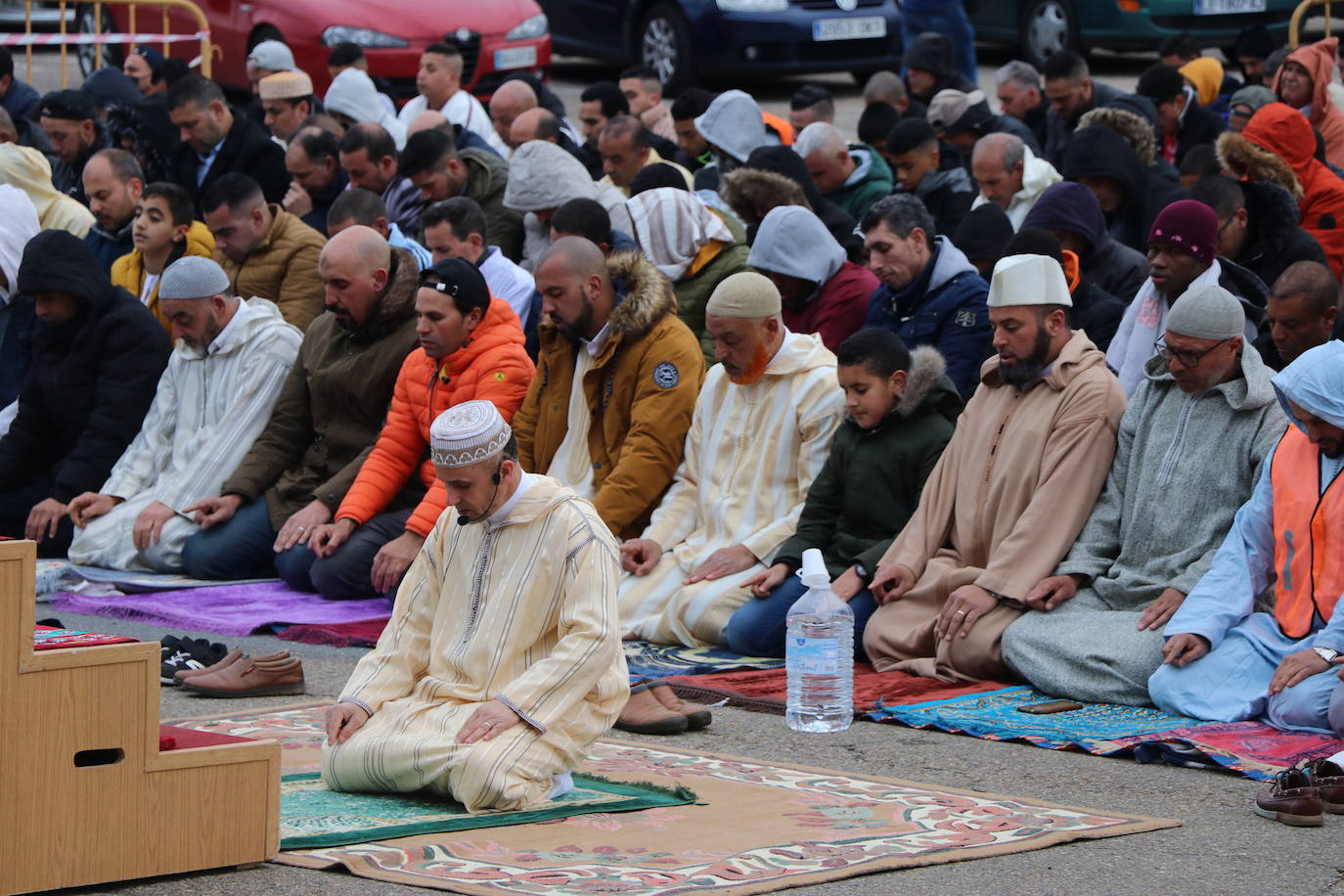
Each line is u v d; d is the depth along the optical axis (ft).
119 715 27.27
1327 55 72.13
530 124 74.33
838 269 53.57
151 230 61.00
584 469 49.42
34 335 58.54
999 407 44.21
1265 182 52.95
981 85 117.50
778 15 112.57
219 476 55.26
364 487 51.47
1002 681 42.27
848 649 39.55
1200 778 34.50
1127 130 61.41
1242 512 40.01
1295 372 37.86
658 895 26.07
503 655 31.81
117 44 107.04
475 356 50.14
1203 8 110.93
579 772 34.40
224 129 74.69
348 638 46.93
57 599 52.75
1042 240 46.60
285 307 59.72
